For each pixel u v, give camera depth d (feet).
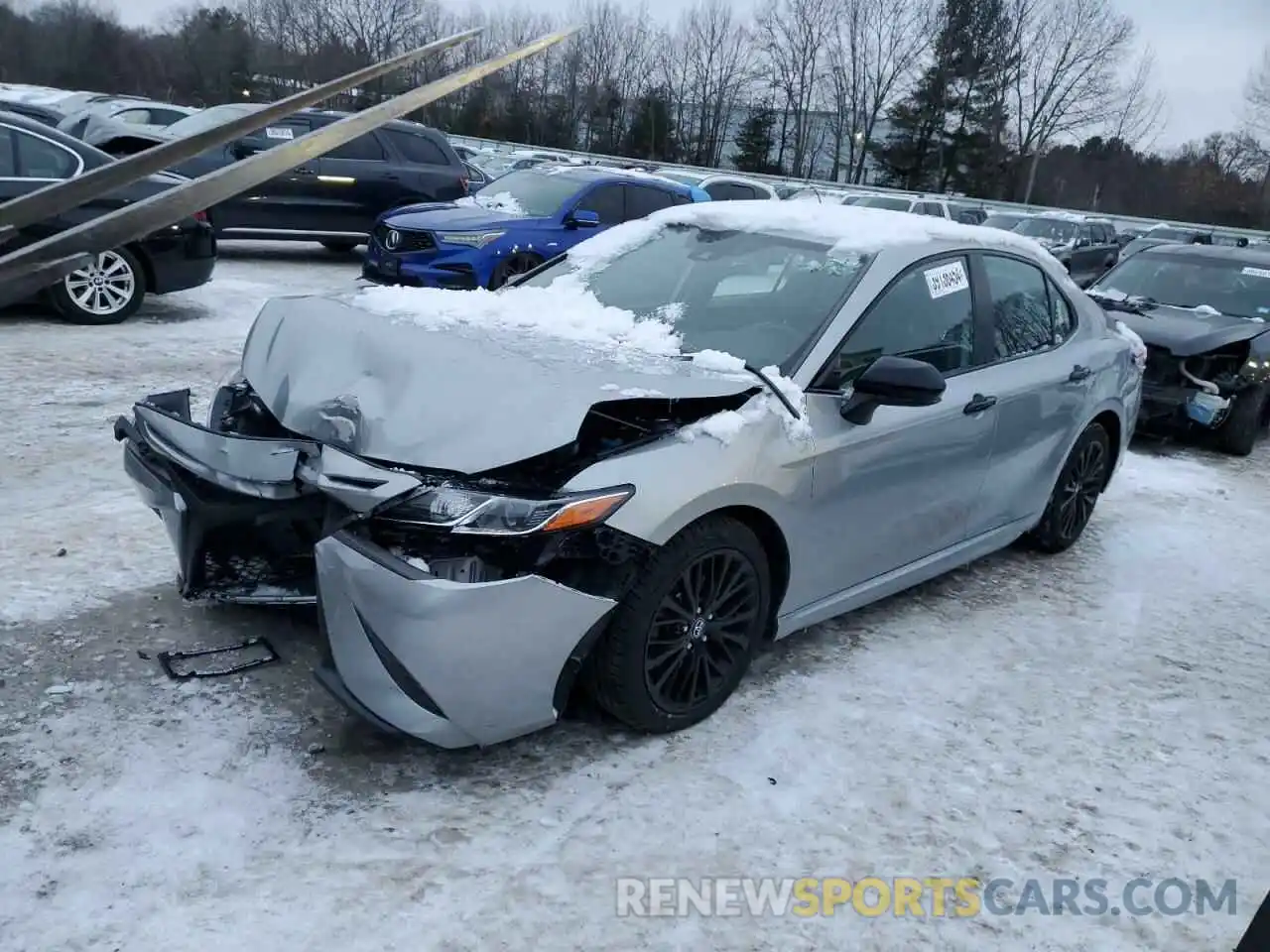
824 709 11.69
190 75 189.47
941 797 10.28
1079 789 10.67
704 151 206.28
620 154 197.47
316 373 10.91
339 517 9.78
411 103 4.03
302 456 10.01
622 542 9.55
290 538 10.84
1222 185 195.00
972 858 9.45
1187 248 31.48
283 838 8.78
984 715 11.95
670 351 11.83
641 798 9.77
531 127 185.98
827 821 9.73
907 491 12.88
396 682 9.07
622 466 9.77
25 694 10.43
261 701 10.71
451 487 9.16
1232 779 11.14
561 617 9.38
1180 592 16.56
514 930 8.03
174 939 7.60
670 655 10.49
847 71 203.82
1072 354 16.25
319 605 9.50
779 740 10.96
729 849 9.21
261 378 11.50
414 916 8.05
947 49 201.98
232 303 34.63
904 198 85.46
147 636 11.78
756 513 10.91
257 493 10.02
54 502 15.65
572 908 8.32
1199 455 27.04
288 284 39.83
